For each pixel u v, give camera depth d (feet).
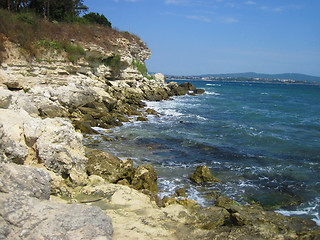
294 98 167.63
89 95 68.64
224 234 19.69
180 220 21.12
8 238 13.28
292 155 47.09
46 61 72.18
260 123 75.72
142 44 145.89
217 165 40.86
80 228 15.07
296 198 31.32
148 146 48.55
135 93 106.52
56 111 57.72
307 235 20.33
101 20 141.79
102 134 54.19
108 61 103.09
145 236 17.61
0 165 17.35
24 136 24.43
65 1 118.83
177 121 73.20
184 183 34.04
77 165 26.61
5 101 27.48
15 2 105.91
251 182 35.27
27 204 15.25
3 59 62.75
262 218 22.53
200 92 175.32
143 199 24.36
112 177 30.55
